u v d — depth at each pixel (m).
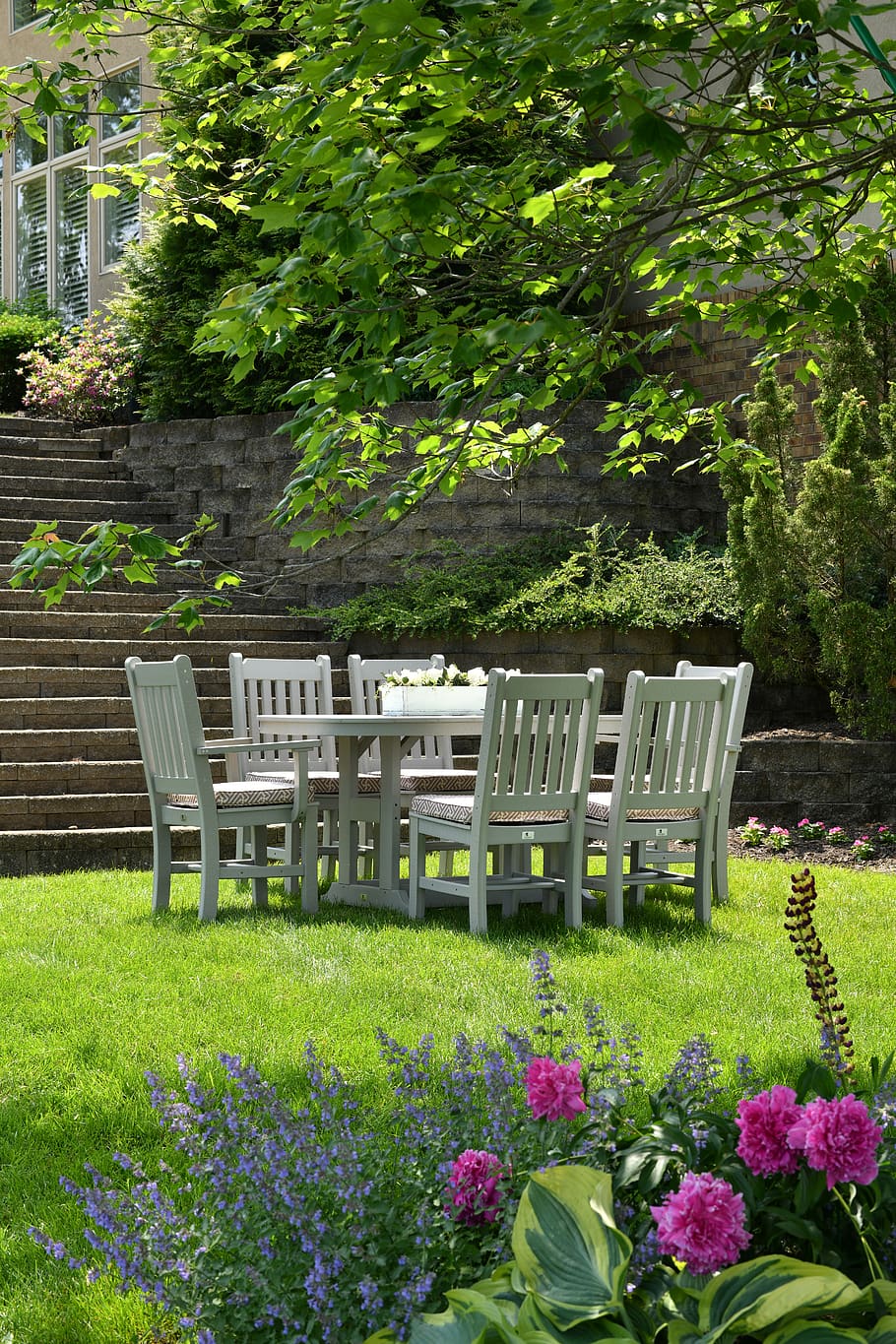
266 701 7.92
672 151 2.52
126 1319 2.62
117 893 7.05
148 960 5.45
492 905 7.08
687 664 7.70
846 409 9.30
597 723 6.39
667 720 6.54
